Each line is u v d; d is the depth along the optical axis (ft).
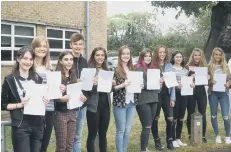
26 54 12.46
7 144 20.47
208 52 48.73
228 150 21.03
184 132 25.85
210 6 49.55
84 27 48.08
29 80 12.82
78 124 16.07
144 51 18.95
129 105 17.63
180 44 102.27
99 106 16.28
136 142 23.40
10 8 37.06
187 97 21.24
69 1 45.29
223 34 51.26
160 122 29.99
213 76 21.36
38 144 12.89
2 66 36.81
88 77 15.61
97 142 17.47
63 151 14.80
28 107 12.38
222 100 22.03
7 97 12.47
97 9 50.19
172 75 19.16
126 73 17.20
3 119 29.01
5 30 37.14
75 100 14.84
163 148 20.93
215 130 22.63
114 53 108.68
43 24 41.55
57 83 13.88
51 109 13.99
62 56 14.82
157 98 18.72
